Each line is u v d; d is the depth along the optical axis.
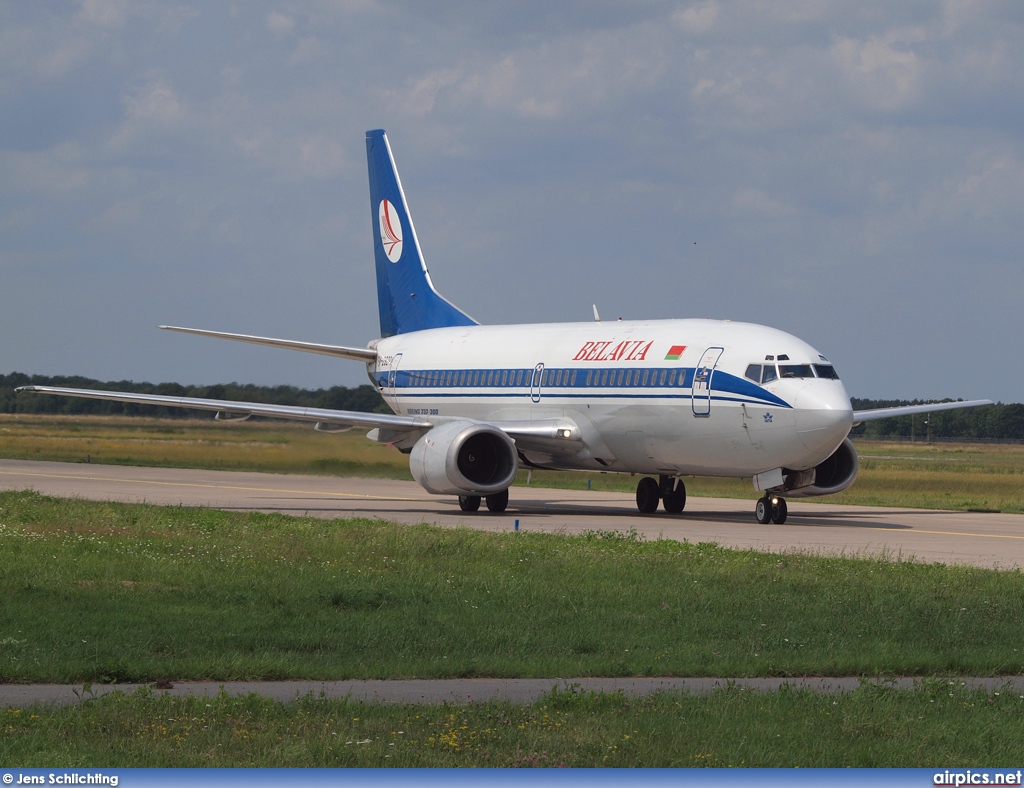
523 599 69.19
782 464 119.88
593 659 54.28
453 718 42.41
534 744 39.88
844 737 41.75
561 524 124.56
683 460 129.00
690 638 59.69
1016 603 70.88
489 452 140.38
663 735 41.09
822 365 120.06
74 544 89.12
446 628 60.12
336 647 55.72
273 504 147.38
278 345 166.88
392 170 179.75
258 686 48.72
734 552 92.31
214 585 72.06
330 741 39.53
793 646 58.09
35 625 58.03
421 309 176.00
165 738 39.75
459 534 101.44
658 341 131.75
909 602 70.19
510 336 153.62
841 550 99.62
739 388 120.44
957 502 170.88
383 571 80.31
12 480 186.75
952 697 47.47
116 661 50.06
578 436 138.50
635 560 86.00
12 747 38.31
